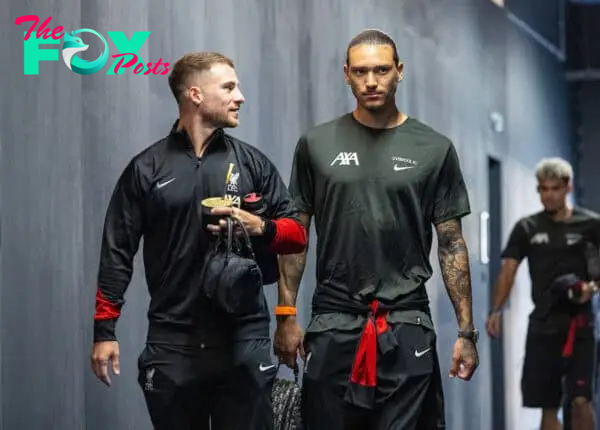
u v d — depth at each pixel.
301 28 12.91
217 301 7.31
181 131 7.66
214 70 7.60
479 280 18.86
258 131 11.85
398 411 8.27
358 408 8.34
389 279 8.31
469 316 8.44
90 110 9.25
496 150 20.36
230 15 11.35
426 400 8.45
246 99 11.60
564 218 14.42
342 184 8.35
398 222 8.32
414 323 8.30
